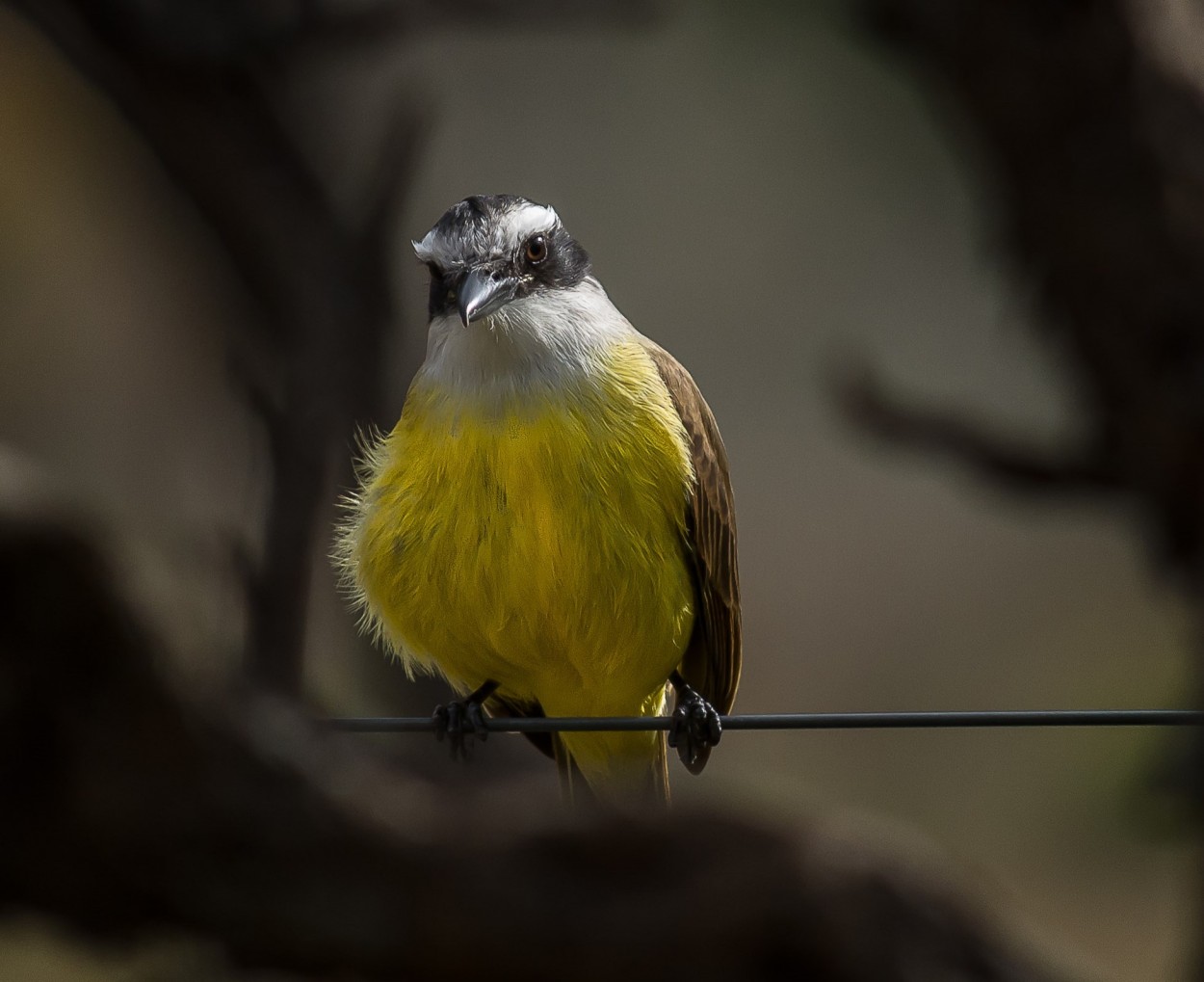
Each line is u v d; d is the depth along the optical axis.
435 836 9.68
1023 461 12.62
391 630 9.65
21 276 16.97
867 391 12.77
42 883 9.51
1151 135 11.94
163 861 9.46
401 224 13.27
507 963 9.62
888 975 9.41
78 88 15.64
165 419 17.41
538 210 9.48
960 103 12.73
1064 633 23.58
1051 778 17.75
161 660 9.22
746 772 20.19
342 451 12.38
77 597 8.94
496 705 10.48
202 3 12.67
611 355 9.20
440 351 9.20
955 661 24.02
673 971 9.55
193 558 11.80
